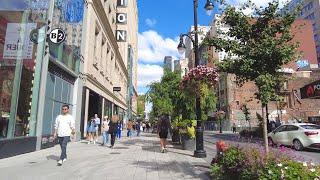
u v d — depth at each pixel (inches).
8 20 475.8
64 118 393.4
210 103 665.0
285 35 288.5
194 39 539.2
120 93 1934.1
